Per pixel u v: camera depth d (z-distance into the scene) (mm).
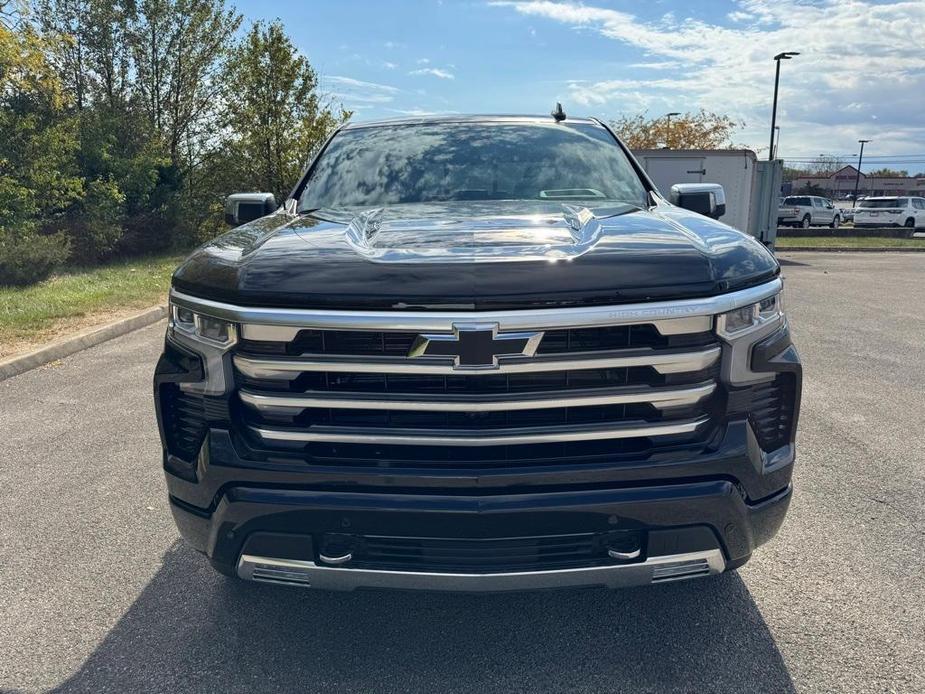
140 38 19938
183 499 2305
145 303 9758
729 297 2062
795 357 2279
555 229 2395
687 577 2189
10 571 3070
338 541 2143
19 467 4230
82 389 5930
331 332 2021
